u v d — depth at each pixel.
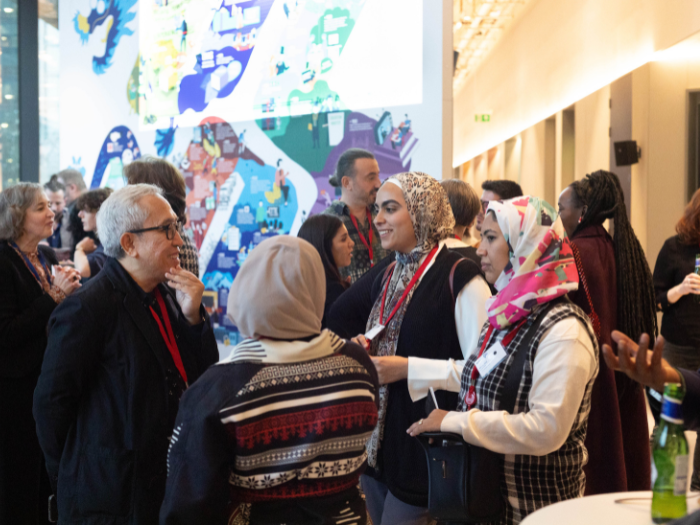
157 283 1.94
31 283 2.70
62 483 1.78
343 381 1.32
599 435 2.18
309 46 4.45
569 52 6.20
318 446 1.27
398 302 2.00
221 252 5.02
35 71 6.41
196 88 5.08
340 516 1.30
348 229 3.50
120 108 5.59
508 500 1.53
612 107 5.26
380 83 4.15
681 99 4.73
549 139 6.48
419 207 1.98
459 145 8.97
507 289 1.56
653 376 1.27
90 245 3.54
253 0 4.73
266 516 1.27
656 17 4.67
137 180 2.62
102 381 1.77
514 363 1.53
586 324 1.51
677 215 4.83
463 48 7.98
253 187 4.80
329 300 2.75
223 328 5.02
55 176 4.97
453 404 1.86
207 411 1.22
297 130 4.54
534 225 1.55
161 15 5.27
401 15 4.05
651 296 2.47
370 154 3.56
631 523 1.12
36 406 1.73
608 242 2.48
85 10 5.81
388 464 1.93
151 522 1.74
